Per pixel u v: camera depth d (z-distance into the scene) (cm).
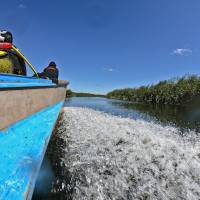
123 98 3634
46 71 675
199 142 538
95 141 489
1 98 232
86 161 383
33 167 217
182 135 619
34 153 244
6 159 203
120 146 449
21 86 291
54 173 345
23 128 292
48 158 406
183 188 302
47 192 292
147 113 1201
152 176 331
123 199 281
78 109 1216
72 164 375
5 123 248
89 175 336
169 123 830
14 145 235
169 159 384
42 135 307
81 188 304
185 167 357
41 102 443
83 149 443
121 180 321
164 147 441
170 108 1589
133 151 419
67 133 591
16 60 441
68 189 301
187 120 925
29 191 188
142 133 560
